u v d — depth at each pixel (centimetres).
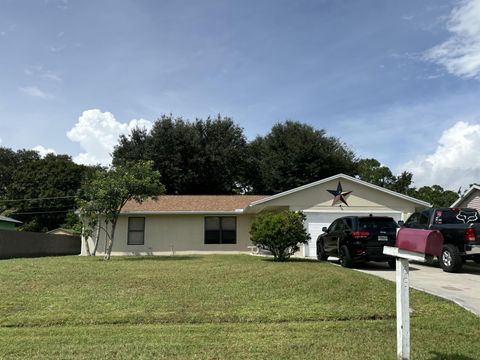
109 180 1788
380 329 657
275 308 796
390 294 880
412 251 452
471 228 1239
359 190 2142
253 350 548
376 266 1486
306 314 755
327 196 2123
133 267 1327
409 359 482
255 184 4278
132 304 823
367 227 1373
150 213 2341
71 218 3916
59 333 645
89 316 746
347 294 883
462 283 1052
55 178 5044
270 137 4166
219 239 2417
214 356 525
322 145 3994
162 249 2378
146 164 1862
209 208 2412
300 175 3909
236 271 1200
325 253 1611
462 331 635
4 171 5784
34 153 6197
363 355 524
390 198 2155
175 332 646
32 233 2272
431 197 4759
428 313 757
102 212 1872
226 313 762
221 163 3869
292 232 1563
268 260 1616
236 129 4116
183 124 3931
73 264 1452
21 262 1548
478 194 2112
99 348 562
